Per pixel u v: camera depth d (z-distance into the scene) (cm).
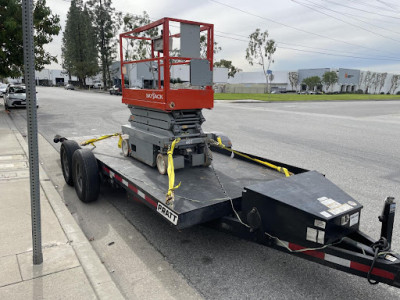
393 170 702
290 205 257
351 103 3525
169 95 384
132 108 486
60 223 398
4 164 677
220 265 329
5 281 280
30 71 261
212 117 1730
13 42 1789
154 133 430
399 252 352
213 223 333
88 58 6519
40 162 735
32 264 306
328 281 303
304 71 9300
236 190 359
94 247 364
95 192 476
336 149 919
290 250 267
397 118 1850
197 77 400
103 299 260
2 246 338
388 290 291
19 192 508
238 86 7519
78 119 1508
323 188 291
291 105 2931
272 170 446
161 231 404
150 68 534
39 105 2320
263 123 1488
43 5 1950
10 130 1121
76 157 480
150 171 430
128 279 304
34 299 257
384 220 252
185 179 399
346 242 253
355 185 594
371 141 1056
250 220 284
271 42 5456
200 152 448
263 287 293
